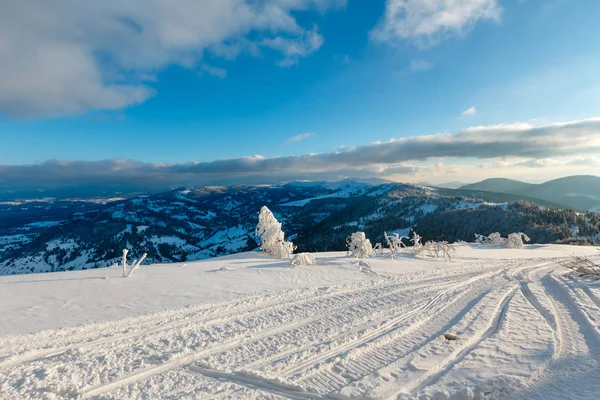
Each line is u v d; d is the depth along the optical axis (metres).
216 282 9.65
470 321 5.97
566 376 3.79
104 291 8.15
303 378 3.89
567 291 8.37
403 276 11.09
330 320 6.07
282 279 10.41
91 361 4.25
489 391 3.42
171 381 3.80
